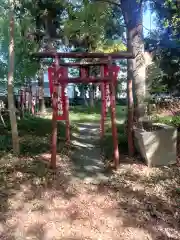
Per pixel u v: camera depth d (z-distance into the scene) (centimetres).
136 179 502
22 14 781
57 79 541
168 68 912
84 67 662
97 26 884
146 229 365
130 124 604
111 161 584
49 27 933
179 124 747
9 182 487
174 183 482
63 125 969
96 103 2131
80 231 361
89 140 786
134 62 609
